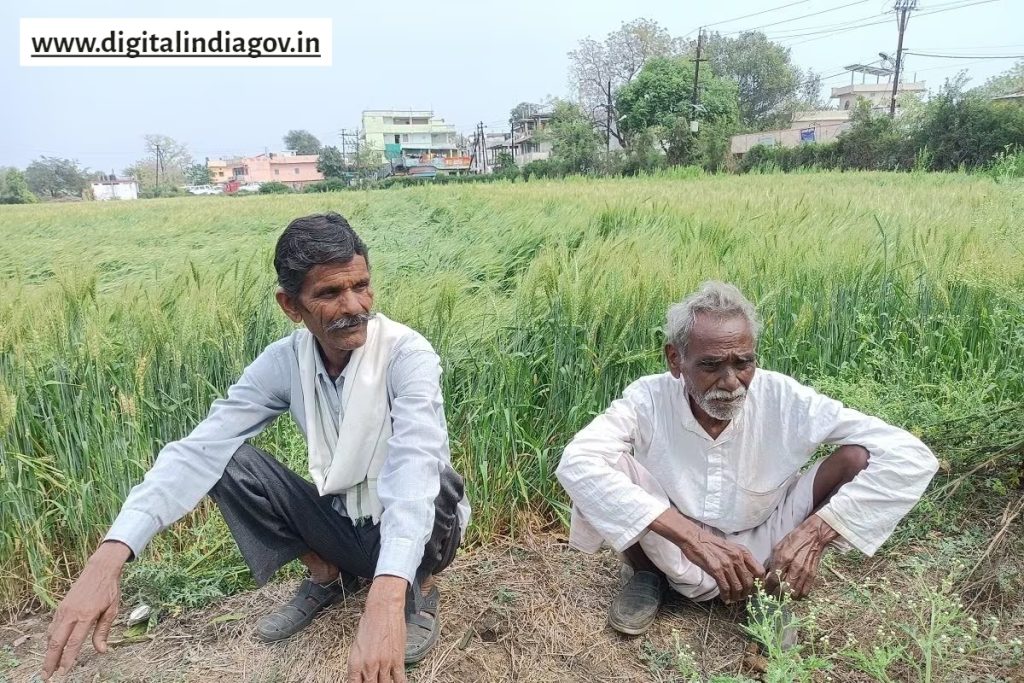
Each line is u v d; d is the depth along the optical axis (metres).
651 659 2.17
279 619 2.32
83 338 3.12
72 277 3.38
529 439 3.20
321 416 2.08
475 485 3.03
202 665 2.24
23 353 2.98
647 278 3.40
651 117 53.91
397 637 1.63
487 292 3.75
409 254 6.38
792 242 4.48
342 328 1.87
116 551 1.86
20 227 19.41
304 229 1.81
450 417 3.16
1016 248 3.77
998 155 21.61
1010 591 2.29
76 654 1.74
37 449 3.06
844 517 2.03
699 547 2.03
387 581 1.68
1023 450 2.67
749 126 68.81
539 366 3.39
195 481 2.04
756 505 2.24
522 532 3.04
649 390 2.28
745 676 2.06
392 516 1.80
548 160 46.34
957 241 4.35
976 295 3.96
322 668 2.18
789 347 3.73
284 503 2.18
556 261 3.50
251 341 3.43
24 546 2.74
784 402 2.16
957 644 2.11
